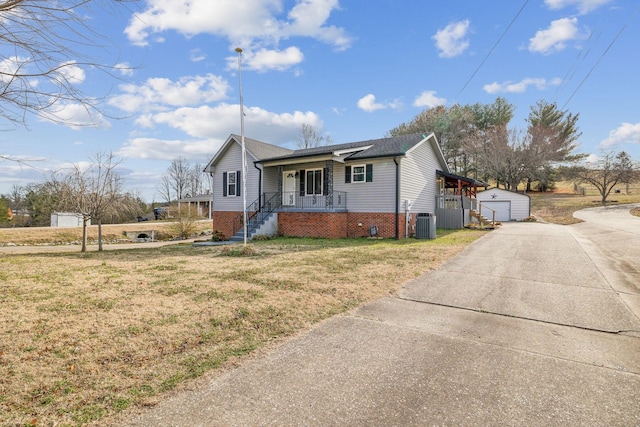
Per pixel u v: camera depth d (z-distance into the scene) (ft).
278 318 14.28
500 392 8.86
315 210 50.62
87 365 9.87
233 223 62.23
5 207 94.58
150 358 10.48
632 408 8.19
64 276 21.76
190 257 31.50
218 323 13.52
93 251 43.11
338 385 9.12
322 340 12.26
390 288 19.56
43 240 66.13
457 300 17.47
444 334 12.96
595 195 122.42
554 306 16.47
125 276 21.72
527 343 12.18
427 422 7.53
